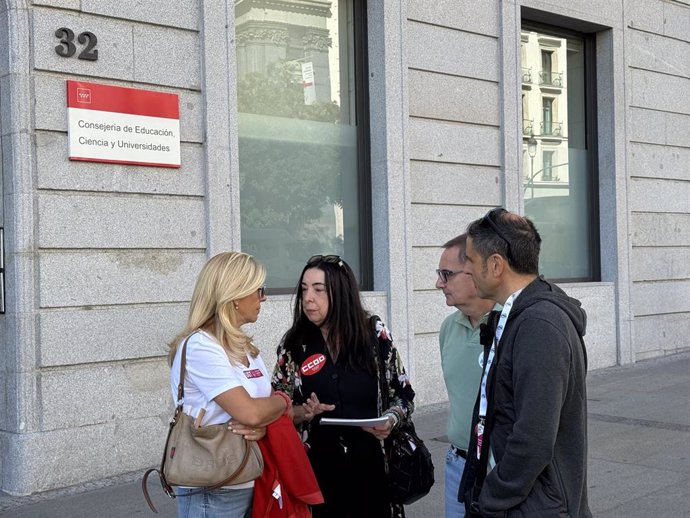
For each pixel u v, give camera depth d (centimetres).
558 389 233
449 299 321
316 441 355
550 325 238
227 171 700
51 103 600
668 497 532
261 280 311
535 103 1059
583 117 1118
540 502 239
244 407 289
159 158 656
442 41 897
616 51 1098
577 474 244
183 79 679
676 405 830
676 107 1188
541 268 1060
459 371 323
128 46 644
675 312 1186
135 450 632
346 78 855
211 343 298
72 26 612
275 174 793
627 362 1102
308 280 358
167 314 657
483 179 934
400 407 353
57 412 593
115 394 623
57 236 600
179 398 298
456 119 908
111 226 629
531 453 231
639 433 714
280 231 793
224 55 699
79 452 602
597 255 1116
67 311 602
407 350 838
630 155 1117
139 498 565
